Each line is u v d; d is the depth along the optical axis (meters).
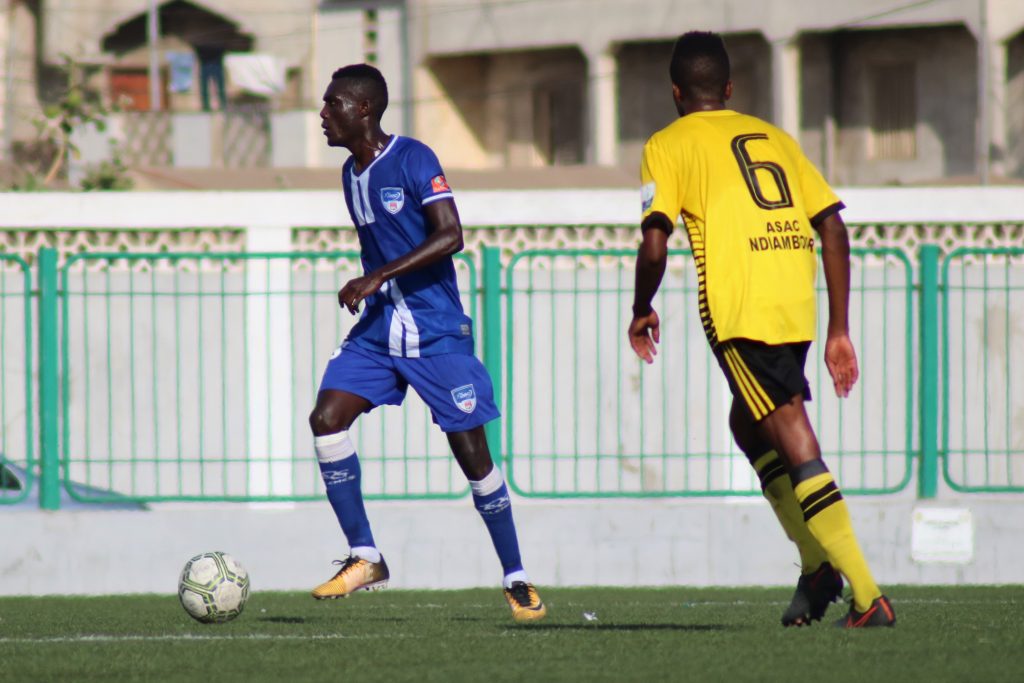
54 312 35.44
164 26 113.88
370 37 107.75
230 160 100.38
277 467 36.75
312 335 36.84
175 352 37.06
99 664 17.84
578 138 102.94
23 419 36.72
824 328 37.16
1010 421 37.41
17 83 111.00
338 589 22.45
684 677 15.75
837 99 96.69
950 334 37.38
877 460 37.22
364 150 22.36
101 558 35.12
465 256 35.94
